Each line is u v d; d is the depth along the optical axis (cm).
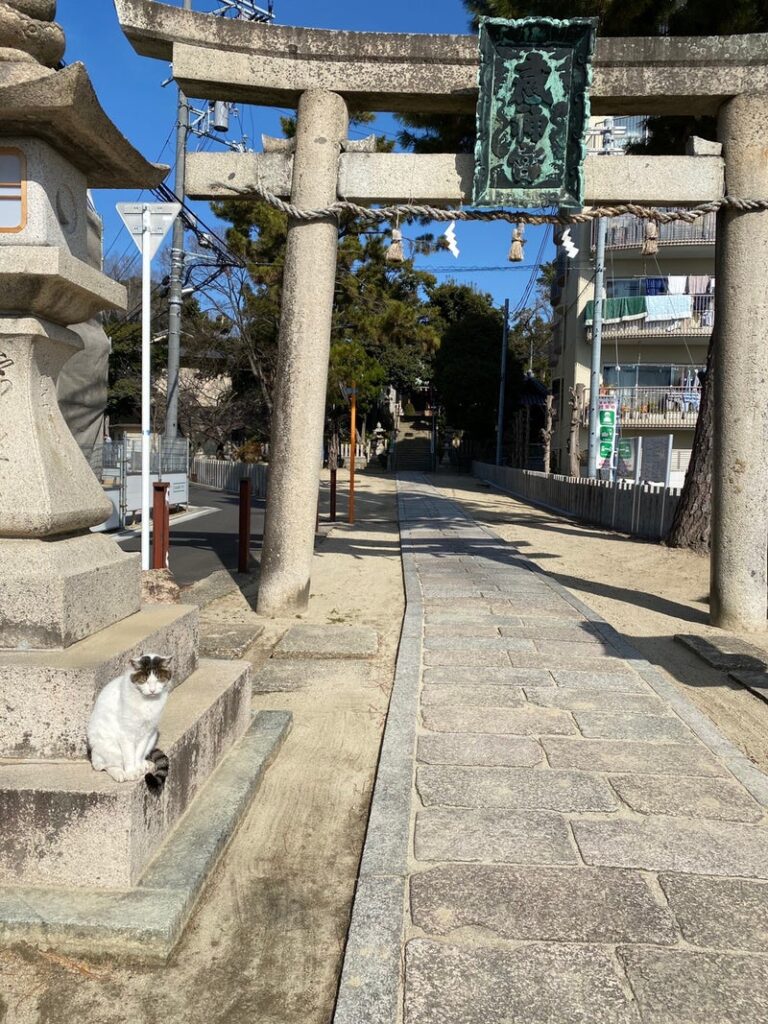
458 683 536
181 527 1550
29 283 318
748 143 694
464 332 4294
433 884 287
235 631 668
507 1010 224
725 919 269
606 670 573
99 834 270
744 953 252
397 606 817
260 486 2538
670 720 468
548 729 450
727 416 720
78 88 296
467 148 1224
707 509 1206
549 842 320
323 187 717
